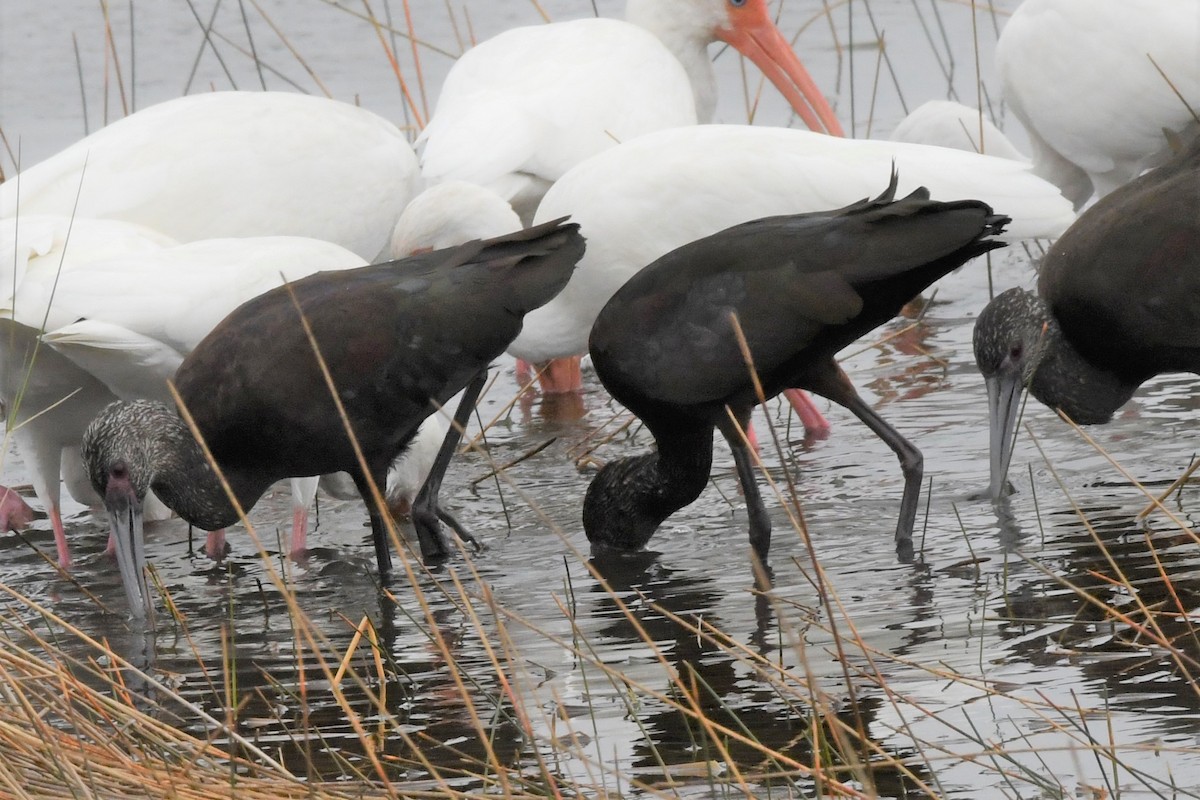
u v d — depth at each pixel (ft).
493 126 49.24
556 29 54.34
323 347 35.04
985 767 24.16
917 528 36.27
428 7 80.74
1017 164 43.91
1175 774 23.85
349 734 27.53
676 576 34.94
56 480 40.83
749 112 66.08
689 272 35.35
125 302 38.22
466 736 27.17
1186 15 49.70
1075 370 39.75
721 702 25.80
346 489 43.09
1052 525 35.40
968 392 46.21
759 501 35.53
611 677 27.25
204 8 80.33
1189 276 37.42
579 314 45.55
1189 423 41.73
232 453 35.78
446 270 35.60
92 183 44.65
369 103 73.15
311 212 47.06
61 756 24.77
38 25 78.64
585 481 42.91
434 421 43.21
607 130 50.88
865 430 44.19
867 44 76.84
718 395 35.09
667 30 58.29
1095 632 29.19
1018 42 52.60
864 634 30.12
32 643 32.94
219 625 33.81
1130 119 50.80
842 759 24.94
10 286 38.63
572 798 24.58
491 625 32.60
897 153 43.39
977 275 57.82
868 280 33.47
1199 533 33.45
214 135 46.09
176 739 26.32
